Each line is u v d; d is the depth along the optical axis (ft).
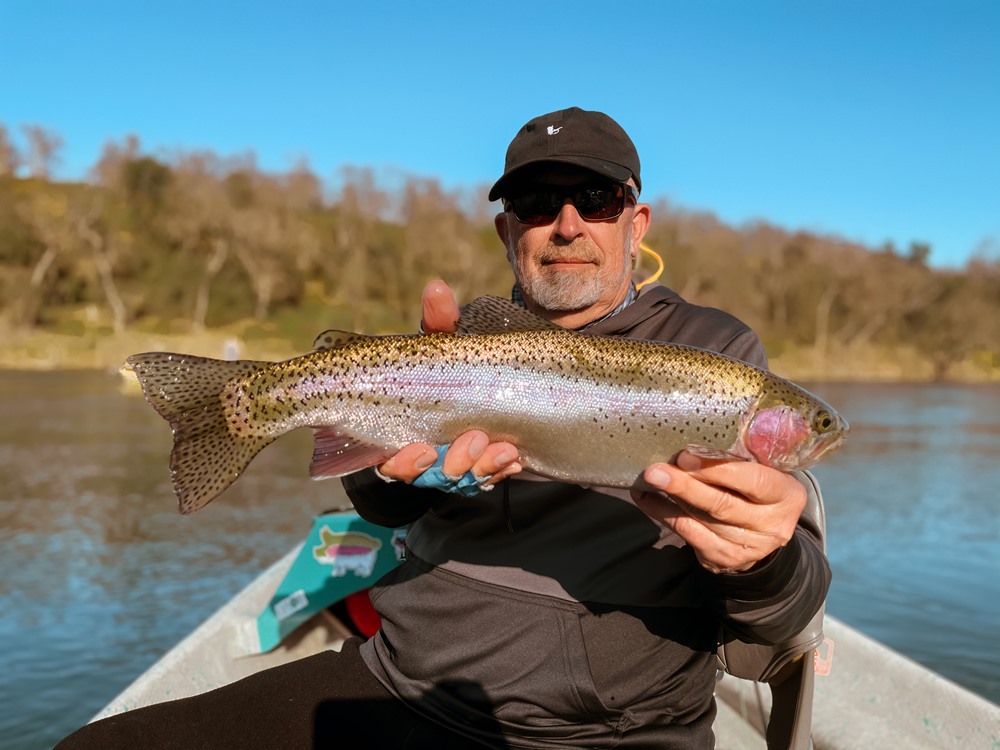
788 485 1.94
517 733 2.31
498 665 2.32
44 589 7.89
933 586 9.07
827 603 8.45
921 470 17.87
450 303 2.41
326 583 4.08
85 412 25.13
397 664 2.51
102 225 67.10
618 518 2.36
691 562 2.33
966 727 3.29
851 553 10.55
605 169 2.69
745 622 2.14
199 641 3.84
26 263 64.75
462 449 2.17
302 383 2.48
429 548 2.58
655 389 2.36
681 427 2.34
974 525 12.28
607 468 2.37
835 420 2.32
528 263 2.85
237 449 2.48
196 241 68.80
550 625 2.31
